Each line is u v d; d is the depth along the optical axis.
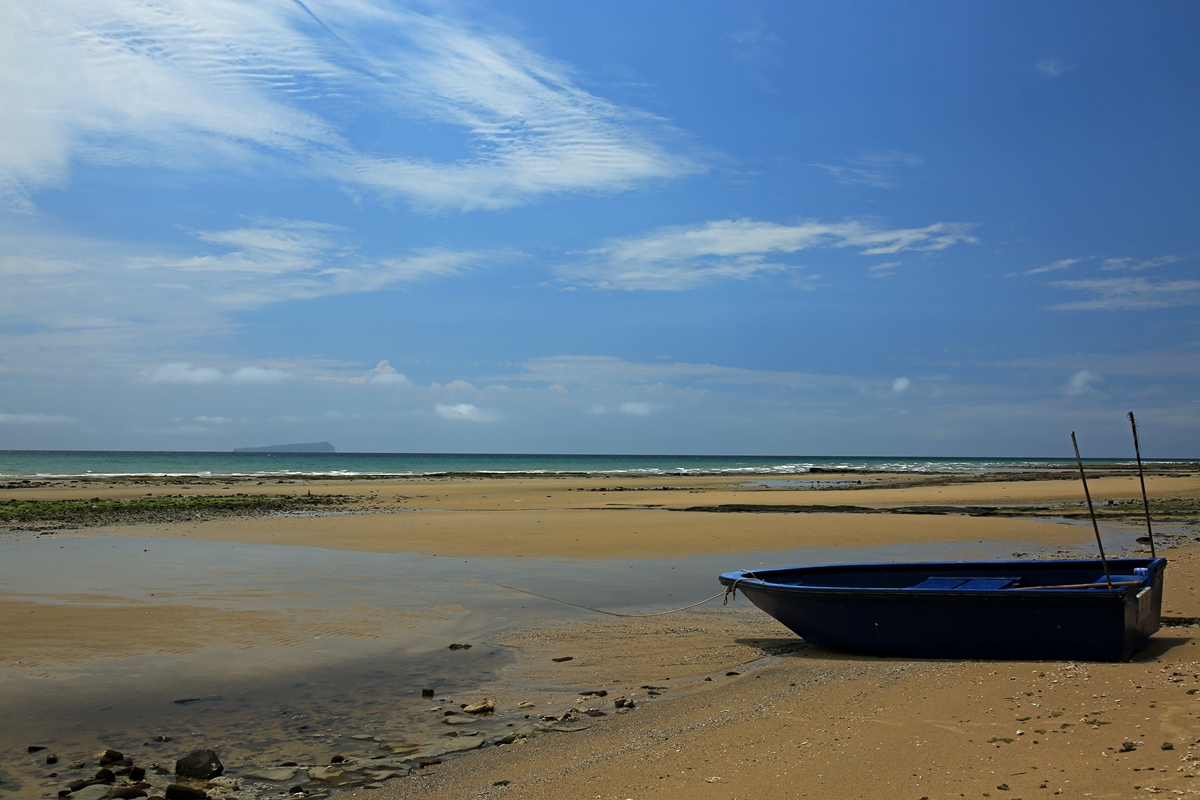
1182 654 9.30
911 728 6.84
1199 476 71.50
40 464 105.44
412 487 56.34
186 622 12.80
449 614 13.74
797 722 7.39
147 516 31.56
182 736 7.94
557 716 8.45
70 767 7.09
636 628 12.82
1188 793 4.81
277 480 67.81
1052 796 5.01
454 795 6.20
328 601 14.63
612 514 33.06
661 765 6.44
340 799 6.30
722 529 26.72
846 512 34.25
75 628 12.26
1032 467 126.50
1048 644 9.32
